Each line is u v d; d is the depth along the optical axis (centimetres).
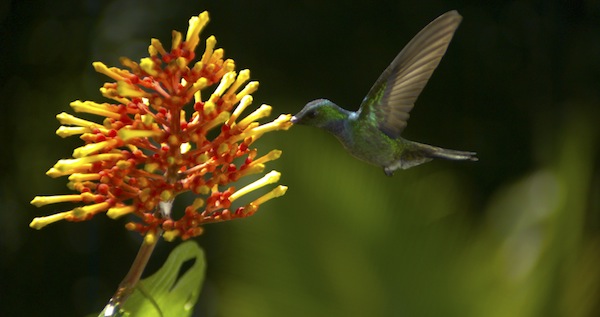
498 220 283
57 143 404
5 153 404
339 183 275
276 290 275
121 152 252
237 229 276
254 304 275
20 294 411
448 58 411
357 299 275
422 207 276
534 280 277
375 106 262
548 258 278
